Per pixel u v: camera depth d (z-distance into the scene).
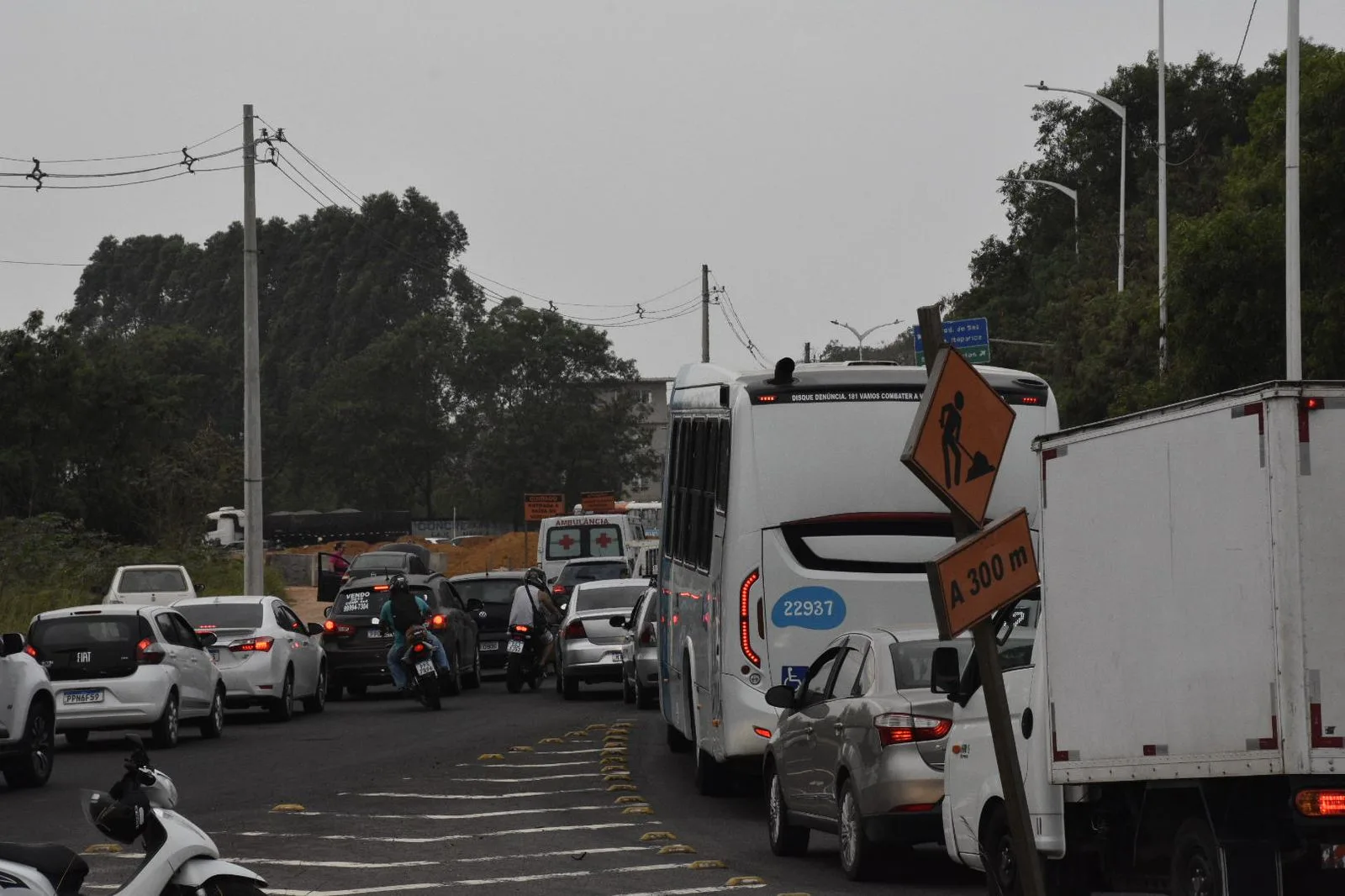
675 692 25.02
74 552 62.25
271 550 125.00
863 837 15.39
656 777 24.66
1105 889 12.71
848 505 19.88
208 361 169.88
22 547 59.53
